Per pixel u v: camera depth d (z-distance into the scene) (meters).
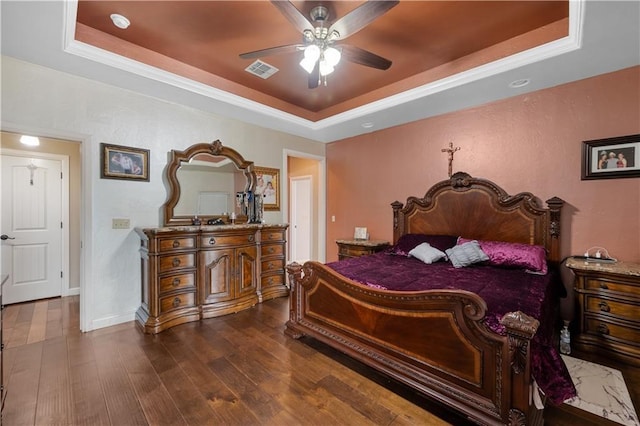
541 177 3.12
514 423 1.47
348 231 5.15
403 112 3.77
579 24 2.01
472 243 3.10
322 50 2.13
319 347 2.58
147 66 2.77
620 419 1.75
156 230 2.86
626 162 2.65
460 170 3.73
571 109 2.93
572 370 2.28
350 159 5.09
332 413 1.76
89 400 1.86
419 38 2.61
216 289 3.34
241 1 2.14
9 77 2.46
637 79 2.59
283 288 4.13
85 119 2.85
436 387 1.78
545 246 3.05
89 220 2.89
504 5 2.19
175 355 2.43
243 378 2.11
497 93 3.17
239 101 3.52
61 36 2.16
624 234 2.68
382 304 2.09
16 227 3.70
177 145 3.48
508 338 1.51
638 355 2.32
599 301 2.51
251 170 4.05
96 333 2.84
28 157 3.78
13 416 1.71
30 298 3.79
